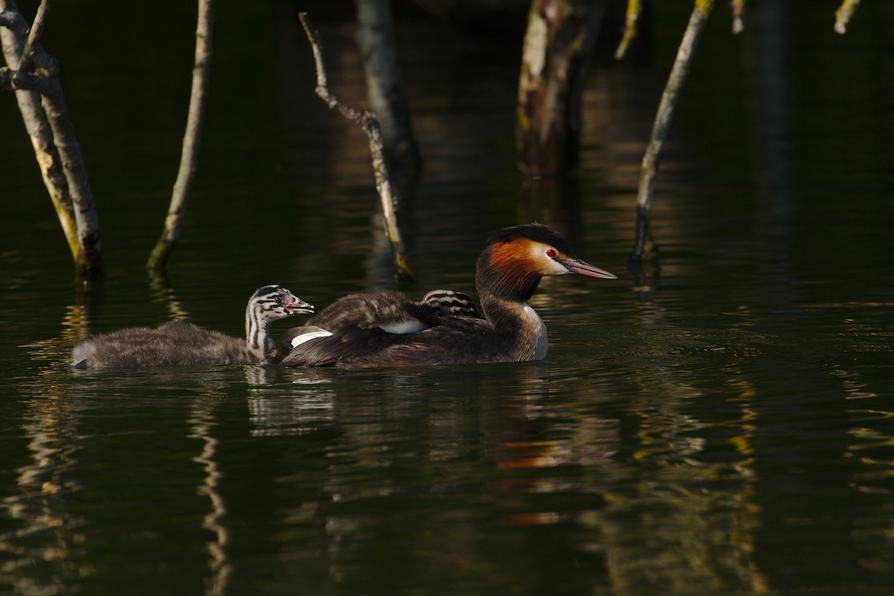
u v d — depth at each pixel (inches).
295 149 1270.9
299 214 946.1
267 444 422.3
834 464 387.9
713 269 713.6
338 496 373.1
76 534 351.9
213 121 1465.3
